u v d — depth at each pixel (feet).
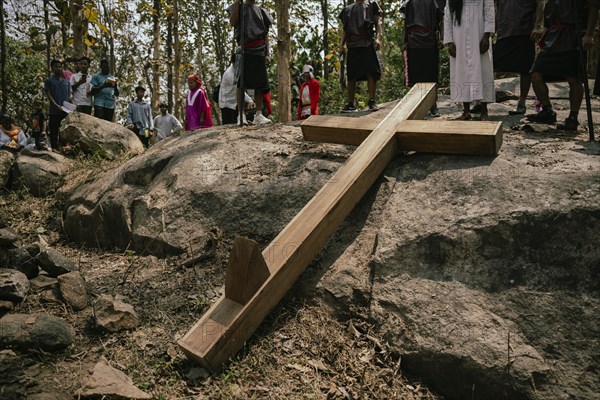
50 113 28.12
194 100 27.55
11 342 9.72
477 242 11.10
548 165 12.87
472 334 9.94
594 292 10.09
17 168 20.84
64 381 9.20
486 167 12.78
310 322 11.00
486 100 17.92
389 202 12.94
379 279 11.36
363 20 21.44
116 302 11.30
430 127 13.89
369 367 10.12
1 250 12.20
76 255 15.75
